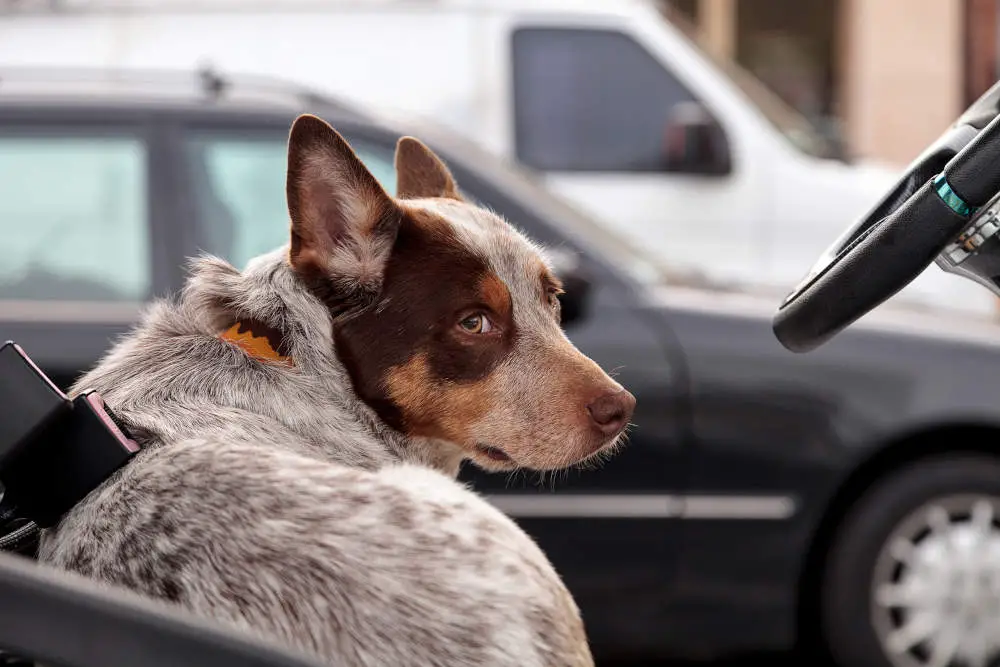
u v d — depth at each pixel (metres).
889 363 6.63
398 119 7.05
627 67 11.09
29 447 2.19
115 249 6.55
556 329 3.23
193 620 1.63
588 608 6.47
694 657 7.16
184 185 6.62
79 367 6.12
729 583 6.52
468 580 2.10
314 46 10.77
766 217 10.82
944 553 6.75
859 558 6.71
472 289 3.04
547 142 11.02
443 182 3.75
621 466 6.39
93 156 6.64
